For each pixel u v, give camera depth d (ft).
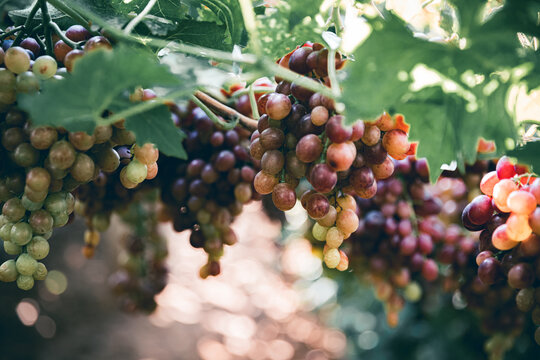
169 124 1.53
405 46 1.44
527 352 2.67
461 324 3.83
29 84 1.51
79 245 8.11
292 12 1.78
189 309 10.36
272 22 1.91
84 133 1.51
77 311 7.50
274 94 1.62
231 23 1.95
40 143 1.51
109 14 1.73
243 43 2.01
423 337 4.26
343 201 1.67
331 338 9.82
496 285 2.00
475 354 3.70
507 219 1.69
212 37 1.85
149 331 8.59
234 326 10.34
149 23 1.78
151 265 2.97
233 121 1.95
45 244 1.63
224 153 2.06
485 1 1.47
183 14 1.97
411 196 2.32
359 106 1.39
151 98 1.57
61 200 1.64
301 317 10.58
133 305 2.93
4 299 6.57
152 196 2.77
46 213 1.62
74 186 1.66
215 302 11.04
